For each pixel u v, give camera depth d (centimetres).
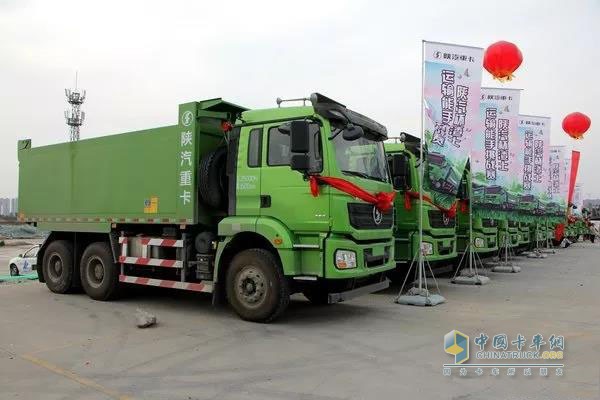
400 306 912
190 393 472
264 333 700
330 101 742
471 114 989
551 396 459
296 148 681
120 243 945
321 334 694
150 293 1054
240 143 786
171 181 859
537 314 832
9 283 1273
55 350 621
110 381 507
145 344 646
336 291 782
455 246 1180
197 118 835
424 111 956
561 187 1967
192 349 621
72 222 1027
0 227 4969
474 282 1210
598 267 1620
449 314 834
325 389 479
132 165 924
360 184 745
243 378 512
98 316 827
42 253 1114
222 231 779
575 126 1789
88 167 1003
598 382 497
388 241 827
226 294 812
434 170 961
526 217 1540
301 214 721
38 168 1108
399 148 1084
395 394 465
